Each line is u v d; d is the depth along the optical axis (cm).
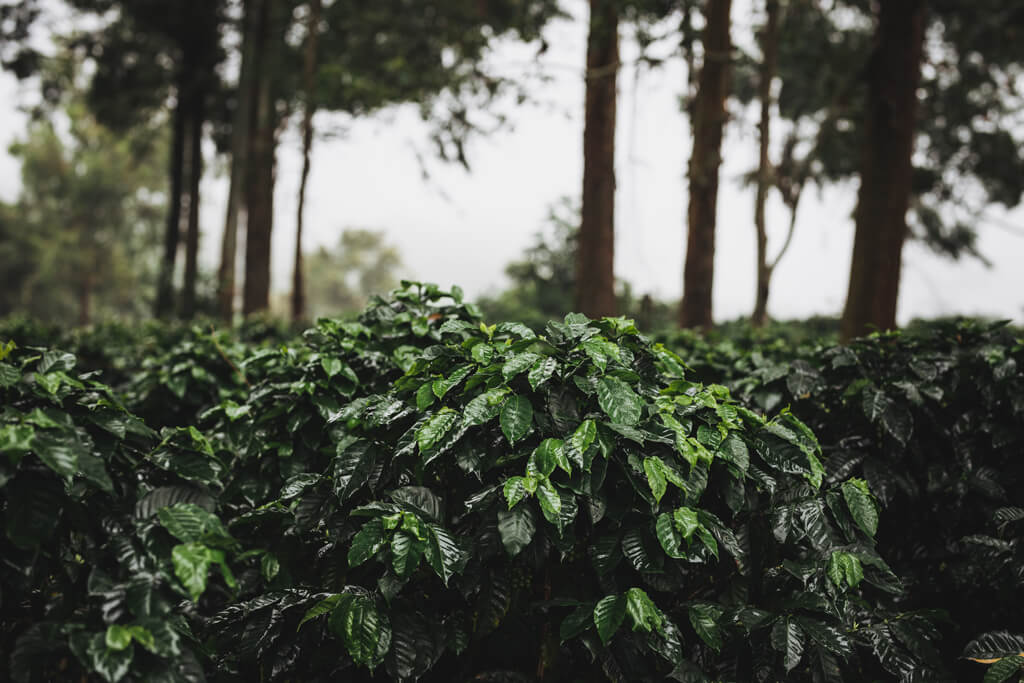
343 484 271
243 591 288
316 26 1747
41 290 4234
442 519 259
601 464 247
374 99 1510
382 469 281
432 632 255
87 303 4234
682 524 236
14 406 234
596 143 949
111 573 230
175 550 213
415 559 235
